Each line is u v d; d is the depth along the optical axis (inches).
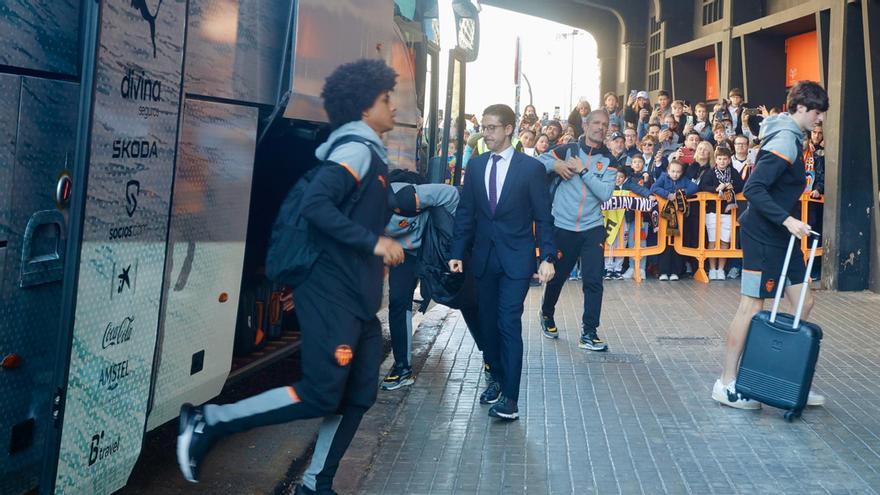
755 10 697.0
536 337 329.1
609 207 463.5
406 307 257.6
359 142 152.6
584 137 306.0
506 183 221.8
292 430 227.1
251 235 228.7
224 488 187.2
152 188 142.8
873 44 416.2
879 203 422.9
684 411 235.5
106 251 131.1
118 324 136.8
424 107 331.9
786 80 692.1
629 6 923.4
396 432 218.5
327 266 151.7
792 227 216.8
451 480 187.3
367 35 243.1
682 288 449.1
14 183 124.4
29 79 126.0
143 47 136.8
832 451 204.5
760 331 224.1
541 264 223.5
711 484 184.5
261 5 188.2
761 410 236.1
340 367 150.6
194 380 174.7
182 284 165.2
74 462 129.7
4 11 120.5
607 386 260.2
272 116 195.2
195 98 165.3
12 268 125.5
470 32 363.6
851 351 305.6
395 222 243.8
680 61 819.4
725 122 557.9
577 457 201.0
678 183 466.0
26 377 131.0
